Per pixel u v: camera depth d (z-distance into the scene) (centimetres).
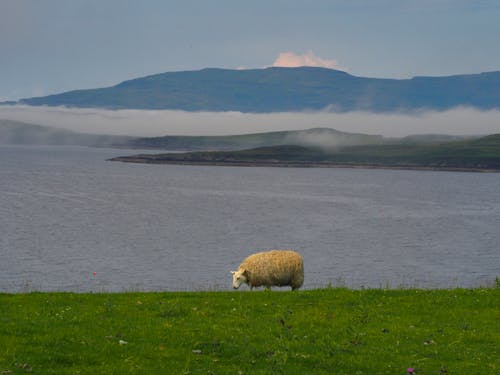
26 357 3528
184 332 4362
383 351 4128
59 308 5156
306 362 3831
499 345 4391
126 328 4434
